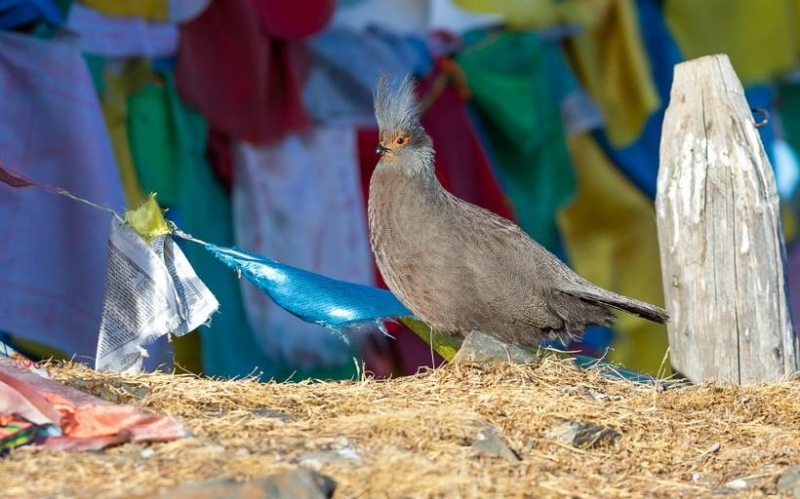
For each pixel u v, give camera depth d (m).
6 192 10.83
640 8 16.73
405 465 5.98
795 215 18.27
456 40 14.99
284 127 13.84
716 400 7.86
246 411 7.02
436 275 8.49
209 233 13.52
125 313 8.30
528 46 15.19
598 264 16.02
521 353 8.09
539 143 15.42
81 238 11.22
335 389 7.61
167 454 6.09
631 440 7.06
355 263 14.15
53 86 11.33
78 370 7.72
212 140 13.59
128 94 12.96
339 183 14.20
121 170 12.76
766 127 17.61
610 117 16.06
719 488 6.43
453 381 7.71
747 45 17.36
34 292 10.87
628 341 15.99
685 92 9.34
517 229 8.80
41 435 6.27
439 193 8.67
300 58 13.95
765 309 9.08
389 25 15.04
